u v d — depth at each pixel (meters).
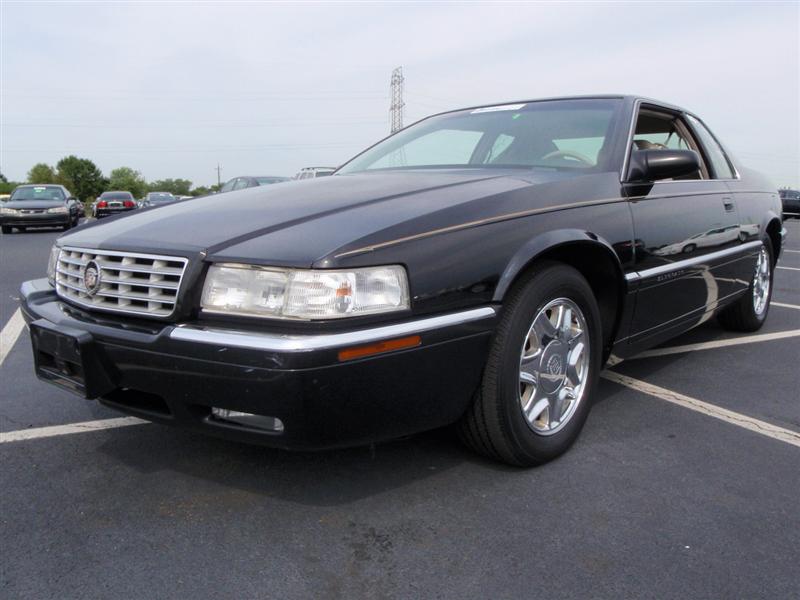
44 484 2.42
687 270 3.34
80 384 2.21
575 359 2.66
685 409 3.22
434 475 2.48
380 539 2.06
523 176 2.75
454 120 3.71
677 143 3.82
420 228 2.10
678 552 2.00
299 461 2.59
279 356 1.82
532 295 2.36
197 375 1.94
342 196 2.48
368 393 1.95
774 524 2.16
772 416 3.14
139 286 2.12
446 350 2.10
